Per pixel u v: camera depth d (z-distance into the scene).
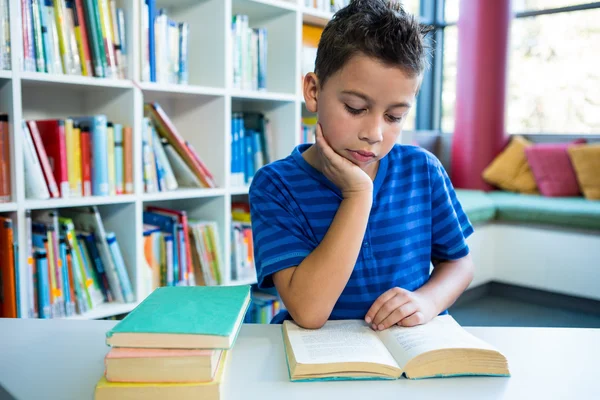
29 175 1.50
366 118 0.75
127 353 0.54
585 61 3.49
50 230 1.52
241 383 0.60
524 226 3.02
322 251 0.78
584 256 2.80
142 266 1.77
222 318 0.60
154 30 1.76
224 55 1.94
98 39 1.61
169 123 1.84
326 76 0.77
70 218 1.75
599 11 3.40
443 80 4.03
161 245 1.86
